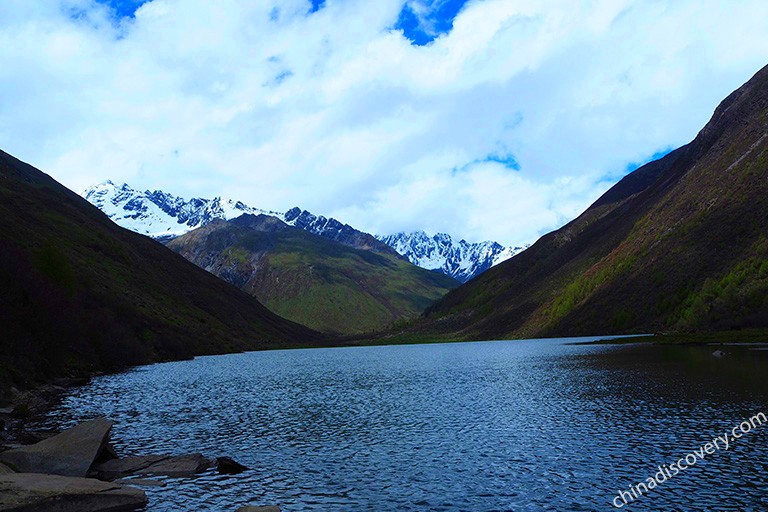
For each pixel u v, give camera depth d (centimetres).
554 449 3638
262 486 3006
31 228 17600
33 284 9731
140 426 4838
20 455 3153
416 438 4178
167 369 11706
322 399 6656
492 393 6681
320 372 11138
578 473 3086
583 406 5281
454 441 4022
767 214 18812
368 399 6556
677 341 14338
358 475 3197
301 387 8119
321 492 2891
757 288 16000
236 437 4344
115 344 11950
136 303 17475
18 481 2591
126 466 3331
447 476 3125
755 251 17562
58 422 4816
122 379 9181
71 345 9800
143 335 15062
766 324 14700
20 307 8550
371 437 4269
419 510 2603
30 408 5666
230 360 15975
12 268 9425
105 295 15012
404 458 3569
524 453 3572
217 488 2967
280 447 3962
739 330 15012
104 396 6831
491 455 3559
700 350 11406
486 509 2595
